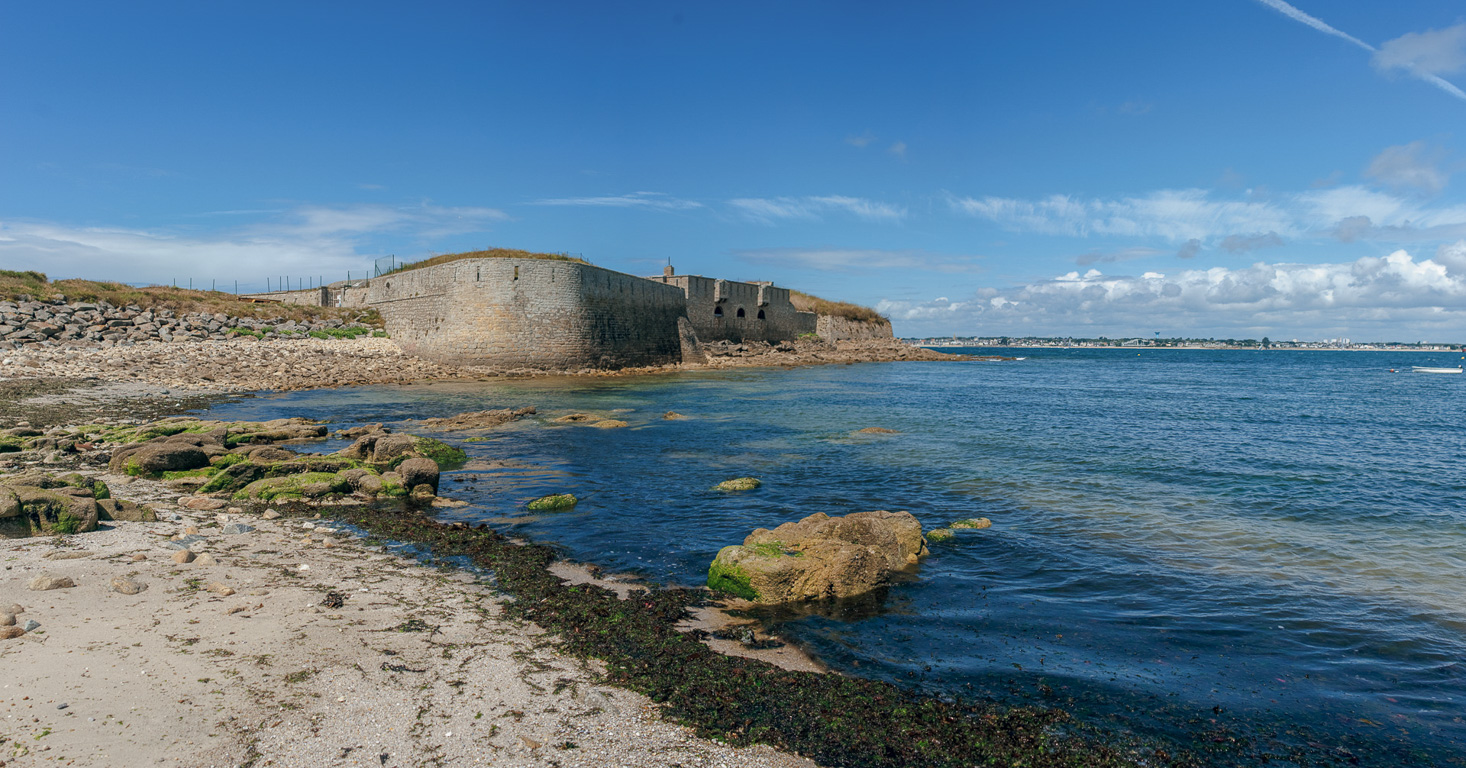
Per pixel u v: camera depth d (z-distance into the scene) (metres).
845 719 6.23
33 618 6.88
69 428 21.02
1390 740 6.28
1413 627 8.86
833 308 109.50
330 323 57.62
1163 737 6.20
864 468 19.03
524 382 46.72
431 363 51.41
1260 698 6.97
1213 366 112.38
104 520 11.07
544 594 9.06
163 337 47.06
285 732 5.34
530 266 52.03
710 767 5.37
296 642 6.93
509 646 7.33
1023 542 12.36
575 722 5.87
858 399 40.09
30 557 8.86
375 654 6.84
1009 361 112.19
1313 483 17.91
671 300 67.88
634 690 6.55
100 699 5.53
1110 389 53.66
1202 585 10.32
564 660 7.10
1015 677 7.28
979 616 8.96
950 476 18.12
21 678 5.73
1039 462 20.25
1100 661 7.72
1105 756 5.87
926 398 41.91
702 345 72.31
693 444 22.77
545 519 13.38
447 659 6.88
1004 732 6.17
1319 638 8.47
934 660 7.65
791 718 6.21
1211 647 8.16
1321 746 6.15
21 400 29.41
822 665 7.46
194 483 15.23
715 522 13.37
